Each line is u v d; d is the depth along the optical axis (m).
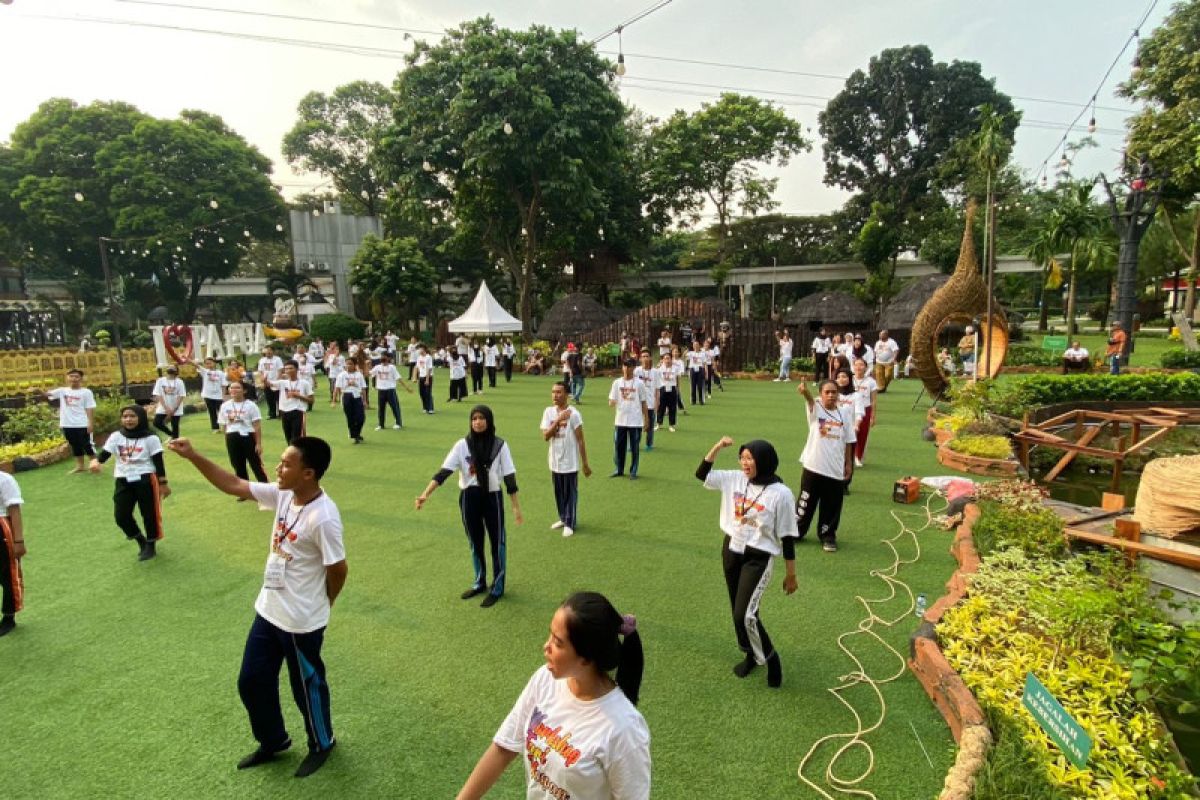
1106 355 20.95
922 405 15.05
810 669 4.16
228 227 35.88
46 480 9.55
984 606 4.46
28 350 18.17
